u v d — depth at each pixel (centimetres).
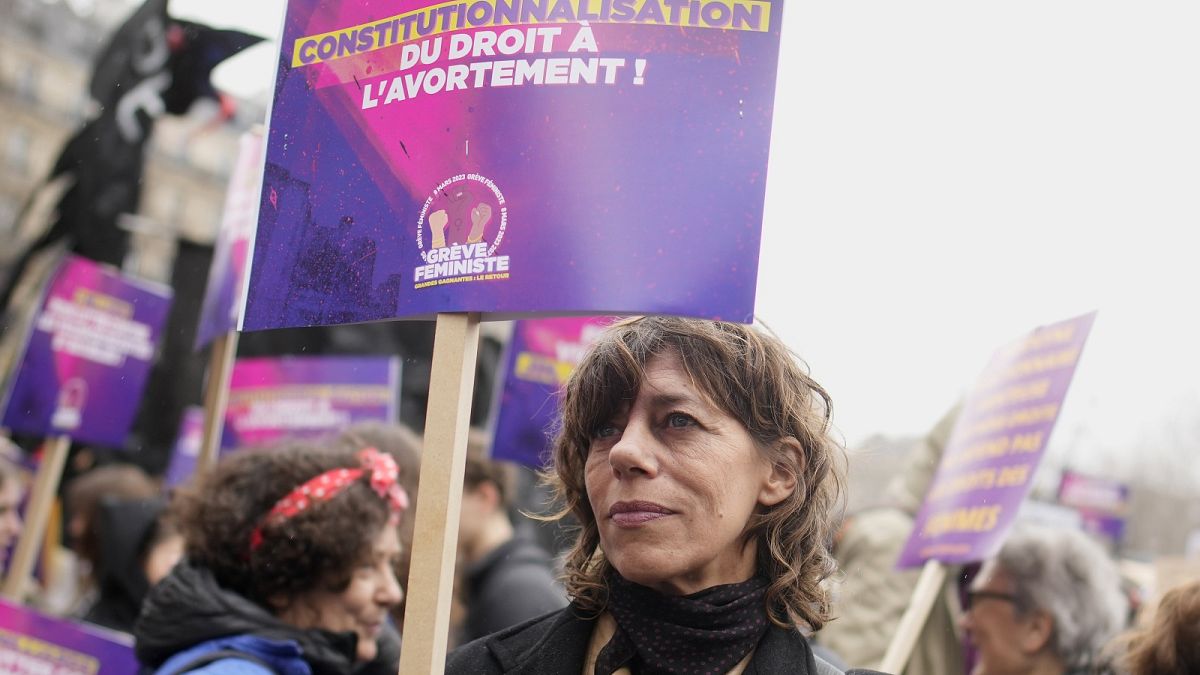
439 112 199
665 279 183
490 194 193
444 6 202
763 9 186
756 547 193
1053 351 315
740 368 189
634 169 187
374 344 707
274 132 213
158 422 656
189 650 242
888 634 397
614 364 188
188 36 548
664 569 180
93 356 471
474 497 407
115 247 609
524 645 197
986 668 353
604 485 187
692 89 186
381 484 264
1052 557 347
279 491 259
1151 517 2709
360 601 261
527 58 194
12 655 383
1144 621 285
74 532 459
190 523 263
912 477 434
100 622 422
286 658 243
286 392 480
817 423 197
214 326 407
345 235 204
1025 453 311
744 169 183
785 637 188
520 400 411
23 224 627
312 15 213
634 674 187
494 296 190
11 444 598
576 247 187
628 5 191
